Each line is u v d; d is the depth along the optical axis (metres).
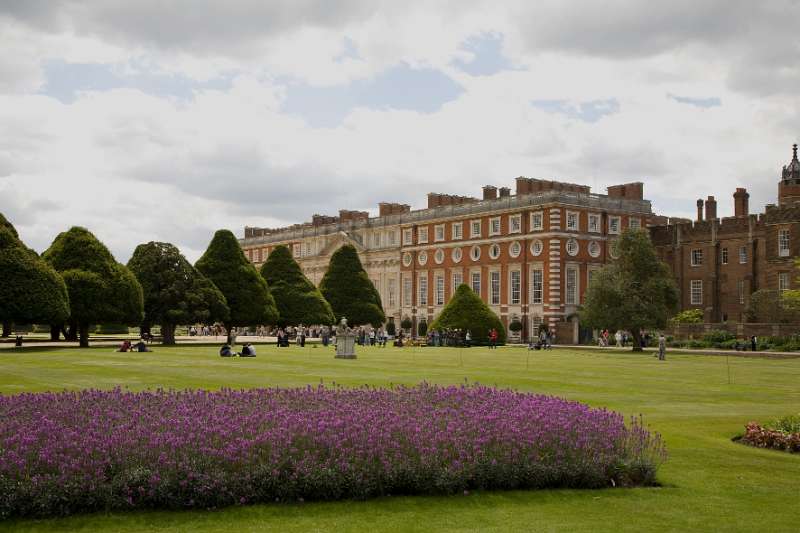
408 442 14.66
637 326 71.00
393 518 12.70
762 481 15.69
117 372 36.31
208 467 13.33
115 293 67.25
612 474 15.25
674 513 13.35
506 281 98.69
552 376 36.94
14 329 109.75
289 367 40.84
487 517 12.88
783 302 77.81
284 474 13.52
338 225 128.50
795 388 32.91
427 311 109.88
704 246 97.62
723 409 25.75
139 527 12.03
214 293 75.94
